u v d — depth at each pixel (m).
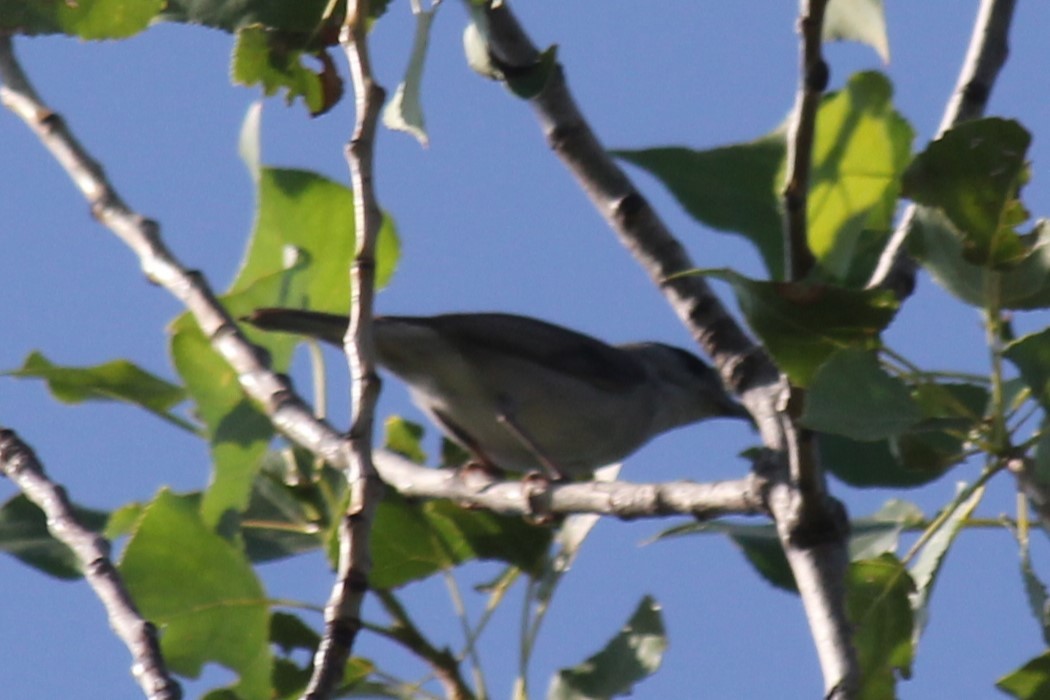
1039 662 7.36
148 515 8.69
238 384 8.98
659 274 9.55
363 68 7.05
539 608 9.34
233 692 8.55
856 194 8.44
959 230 6.68
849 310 6.48
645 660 9.07
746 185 8.93
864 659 7.04
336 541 8.86
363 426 6.63
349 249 10.14
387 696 9.20
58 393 9.68
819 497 7.32
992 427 7.04
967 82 8.81
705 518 8.03
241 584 8.71
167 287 9.23
